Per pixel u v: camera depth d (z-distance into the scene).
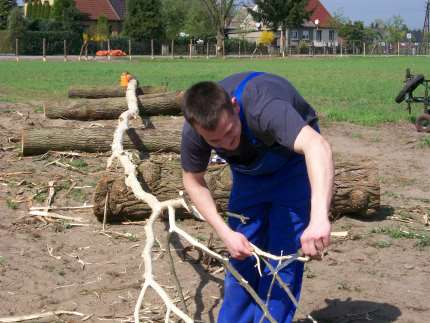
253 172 3.91
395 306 5.12
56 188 8.10
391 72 35.97
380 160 10.57
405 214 7.57
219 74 31.80
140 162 7.05
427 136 12.70
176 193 6.93
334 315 4.96
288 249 4.00
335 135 12.70
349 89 23.52
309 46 80.56
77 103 12.65
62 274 5.63
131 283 5.46
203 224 6.96
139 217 7.02
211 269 5.82
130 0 70.62
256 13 70.31
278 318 3.99
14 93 18.95
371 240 6.63
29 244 6.32
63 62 46.72
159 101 13.14
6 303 5.04
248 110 3.53
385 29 99.56
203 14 77.06
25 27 66.06
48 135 9.68
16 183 8.31
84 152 9.88
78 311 4.95
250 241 4.14
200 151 3.79
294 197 3.98
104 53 61.25
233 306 4.14
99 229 6.81
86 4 82.00
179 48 73.62
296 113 3.41
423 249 6.44
